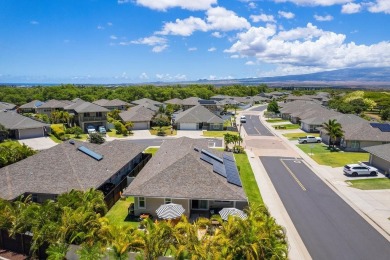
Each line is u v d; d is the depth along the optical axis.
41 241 20.14
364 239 25.50
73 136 73.06
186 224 20.42
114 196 31.88
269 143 65.81
